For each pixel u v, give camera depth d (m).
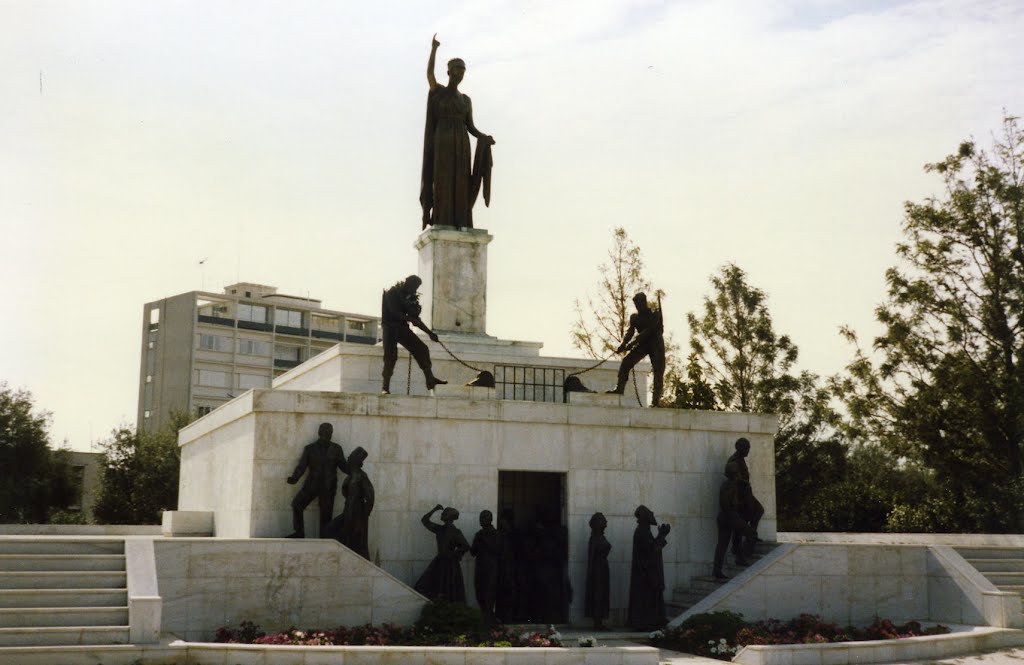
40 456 67.88
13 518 67.25
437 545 24.36
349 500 23.92
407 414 26.03
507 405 26.94
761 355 52.09
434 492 26.02
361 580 22.70
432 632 21.88
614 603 27.05
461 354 31.64
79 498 76.44
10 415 67.31
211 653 18.41
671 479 28.20
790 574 25.84
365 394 25.80
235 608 21.70
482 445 26.64
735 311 52.69
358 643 20.78
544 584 26.52
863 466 67.00
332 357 31.44
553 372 32.62
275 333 110.75
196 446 33.34
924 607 27.23
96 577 20.44
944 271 49.44
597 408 27.75
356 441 25.55
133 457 67.31
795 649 21.16
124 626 18.91
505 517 28.03
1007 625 25.12
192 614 21.34
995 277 48.03
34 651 17.62
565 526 27.17
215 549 21.78
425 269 34.00
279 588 22.11
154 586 19.91
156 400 106.12
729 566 27.84
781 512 53.00
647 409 28.25
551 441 27.27
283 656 18.59
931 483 56.25
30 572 20.08
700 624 23.44
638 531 26.00
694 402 49.44
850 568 26.53
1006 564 28.30
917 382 49.56
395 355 26.75
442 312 33.06
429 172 34.34
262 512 24.47
